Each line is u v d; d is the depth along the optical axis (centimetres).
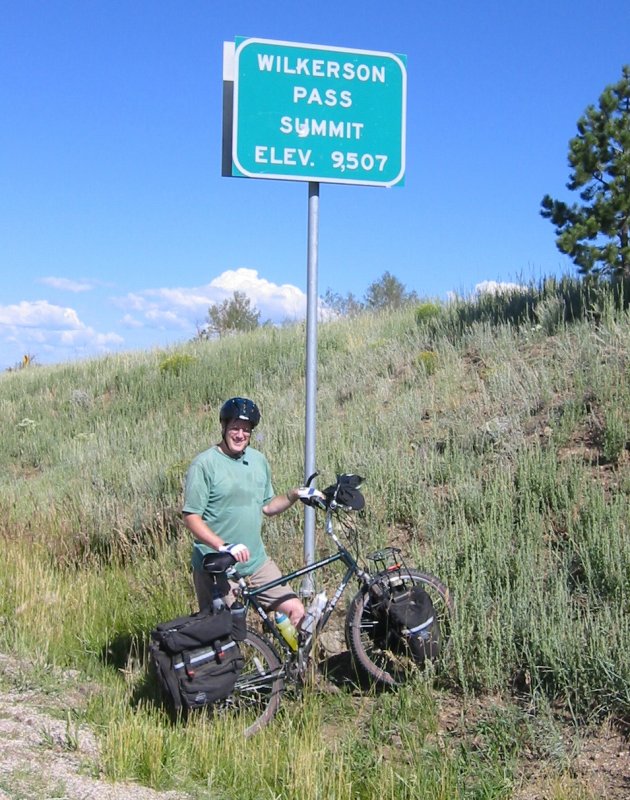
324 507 571
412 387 1049
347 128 641
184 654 499
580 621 551
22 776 424
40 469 1336
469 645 559
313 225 643
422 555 675
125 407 1481
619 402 793
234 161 618
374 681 562
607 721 486
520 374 943
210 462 541
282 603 554
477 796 438
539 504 704
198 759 466
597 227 1805
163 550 802
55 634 659
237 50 621
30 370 2145
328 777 445
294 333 1664
